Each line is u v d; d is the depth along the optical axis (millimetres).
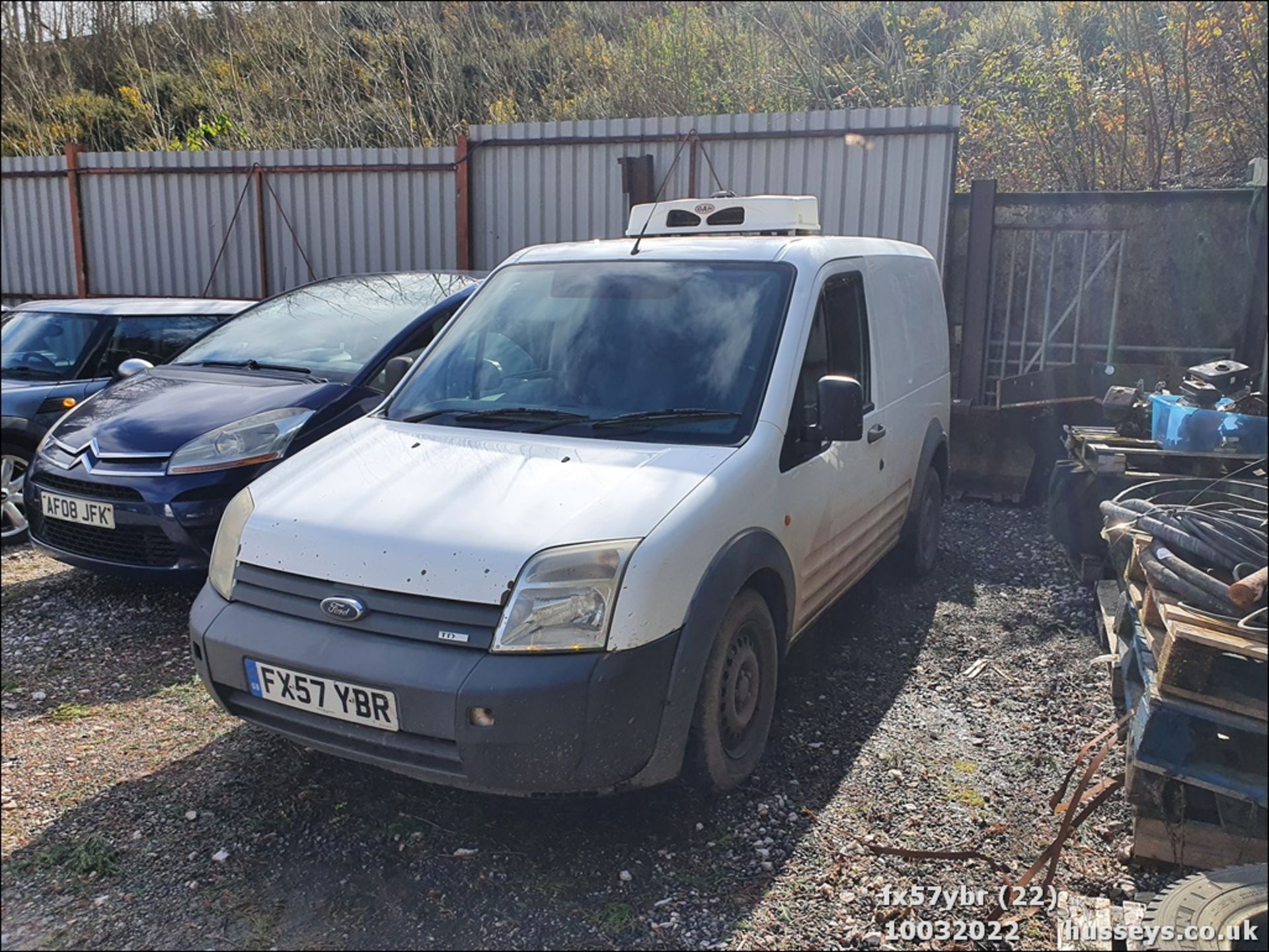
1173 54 10938
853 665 4582
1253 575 2926
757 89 12320
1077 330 7926
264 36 16734
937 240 8195
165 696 4246
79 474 5027
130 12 19297
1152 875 3006
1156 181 10680
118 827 3266
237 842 3184
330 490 3400
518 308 4281
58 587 5605
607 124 9320
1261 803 2691
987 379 8234
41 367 6996
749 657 3408
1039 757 3723
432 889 2951
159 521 4812
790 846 3164
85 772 3615
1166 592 3129
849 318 4414
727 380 3699
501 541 2953
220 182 11305
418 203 10328
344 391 5301
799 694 4270
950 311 8344
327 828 3258
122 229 12016
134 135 16609
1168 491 4293
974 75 12391
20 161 12438
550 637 2824
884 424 4645
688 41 13055
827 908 2881
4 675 4465
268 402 5207
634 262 4262
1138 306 7777
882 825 3285
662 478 3219
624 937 2756
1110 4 11469
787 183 8703
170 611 5227
